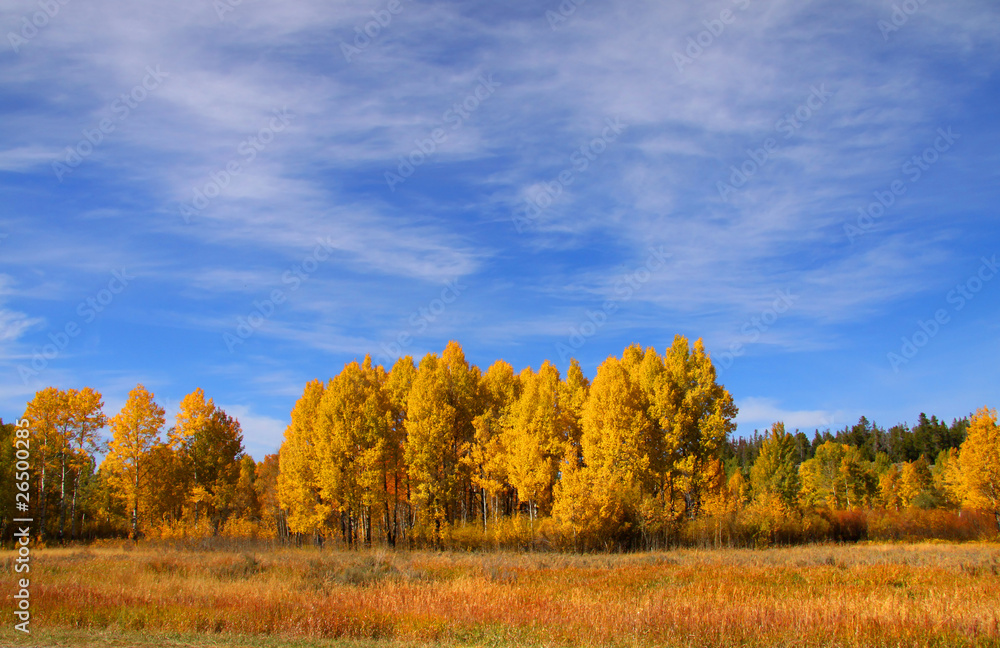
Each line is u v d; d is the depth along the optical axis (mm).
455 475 42312
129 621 13984
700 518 39938
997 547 35594
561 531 36219
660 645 12156
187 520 46844
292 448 47969
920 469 68750
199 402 49812
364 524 42906
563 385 49000
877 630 12227
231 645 12195
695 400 43844
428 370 47469
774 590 19156
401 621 14148
